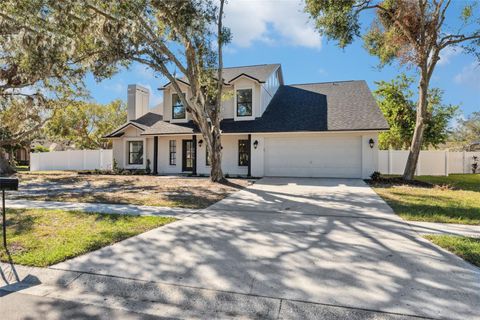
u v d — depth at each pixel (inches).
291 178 606.5
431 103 797.9
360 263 158.6
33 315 115.6
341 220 255.8
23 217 264.5
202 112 513.3
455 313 111.0
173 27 438.9
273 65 805.2
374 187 473.1
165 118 754.8
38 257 167.5
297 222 249.4
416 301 119.3
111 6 395.9
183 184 514.9
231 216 272.7
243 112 690.2
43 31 352.2
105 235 208.7
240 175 673.6
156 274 148.6
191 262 162.4
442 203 330.6
